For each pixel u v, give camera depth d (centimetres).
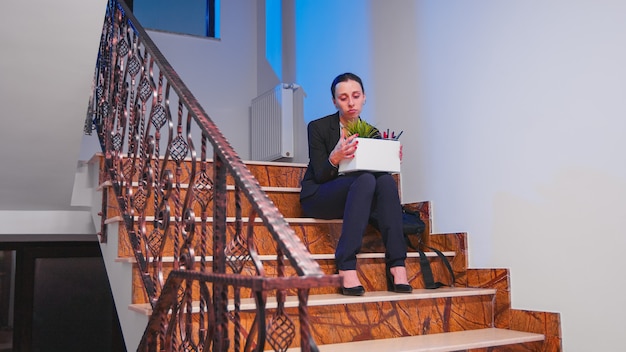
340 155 249
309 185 270
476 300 255
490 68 270
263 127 443
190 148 179
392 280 255
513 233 255
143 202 232
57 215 336
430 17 308
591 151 223
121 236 239
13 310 405
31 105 256
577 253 227
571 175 230
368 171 253
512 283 254
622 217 210
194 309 197
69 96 256
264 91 464
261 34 476
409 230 274
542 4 246
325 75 395
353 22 369
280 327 126
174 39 450
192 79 452
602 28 221
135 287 216
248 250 136
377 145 248
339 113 278
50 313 413
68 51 238
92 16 227
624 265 209
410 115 319
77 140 278
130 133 246
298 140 420
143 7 461
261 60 473
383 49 342
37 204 323
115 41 276
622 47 213
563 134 234
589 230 222
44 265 415
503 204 260
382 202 249
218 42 466
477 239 273
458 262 280
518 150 254
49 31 229
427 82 307
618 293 211
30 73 243
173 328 164
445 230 292
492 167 267
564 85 235
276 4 463
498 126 264
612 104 216
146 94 232
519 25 257
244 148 463
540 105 245
